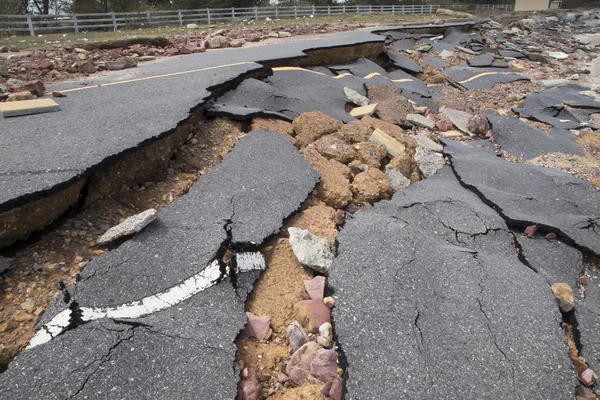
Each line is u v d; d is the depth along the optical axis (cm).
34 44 1096
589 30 2466
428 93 966
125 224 321
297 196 411
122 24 1683
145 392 224
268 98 627
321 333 279
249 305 300
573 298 338
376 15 2659
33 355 233
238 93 618
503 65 1299
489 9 3653
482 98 1001
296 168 452
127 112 473
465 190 501
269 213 378
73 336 245
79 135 402
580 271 400
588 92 1062
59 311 260
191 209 364
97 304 268
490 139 714
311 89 721
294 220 388
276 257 342
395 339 268
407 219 424
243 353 263
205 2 2686
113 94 556
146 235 323
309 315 285
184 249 316
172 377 233
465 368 257
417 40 1531
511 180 527
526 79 1160
